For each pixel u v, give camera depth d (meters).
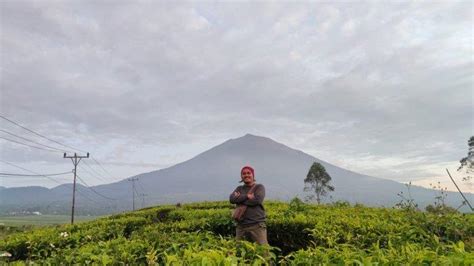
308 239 9.58
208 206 23.33
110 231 11.34
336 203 15.48
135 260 5.80
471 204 7.86
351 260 4.52
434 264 4.26
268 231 10.39
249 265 4.62
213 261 4.34
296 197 14.74
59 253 6.66
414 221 8.38
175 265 4.49
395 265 4.44
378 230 8.03
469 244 6.69
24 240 10.08
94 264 5.41
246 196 9.14
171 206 27.06
